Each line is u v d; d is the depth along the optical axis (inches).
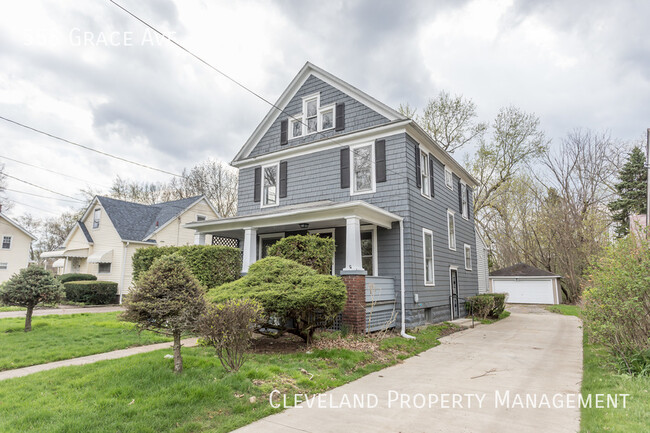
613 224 1045.2
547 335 417.1
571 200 1040.8
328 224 445.1
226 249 423.8
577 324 530.3
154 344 292.8
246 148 582.9
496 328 479.8
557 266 1077.1
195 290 210.5
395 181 431.2
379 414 166.4
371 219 385.7
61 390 172.2
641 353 227.8
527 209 1135.6
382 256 427.8
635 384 196.2
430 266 472.4
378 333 354.9
